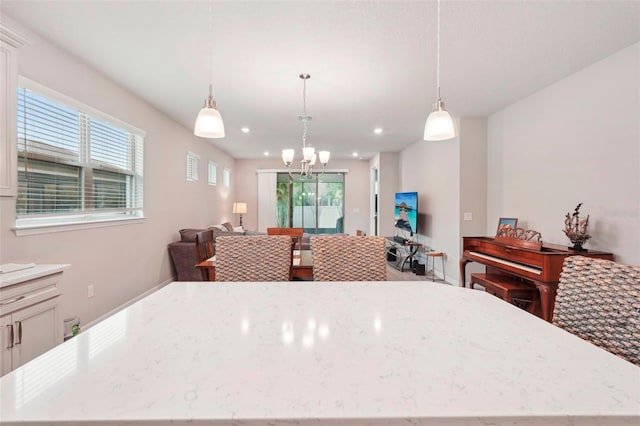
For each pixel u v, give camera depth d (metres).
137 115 3.48
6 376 0.60
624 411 0.51
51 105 2.39
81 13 1.98
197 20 2.05
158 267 3.99
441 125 1.55
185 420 0.49
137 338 0.79
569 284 1.07
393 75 2.86
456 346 0.75
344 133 5.22
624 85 2.37
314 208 8.45
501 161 3.84
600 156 2.55
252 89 3.22
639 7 1.88
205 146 5.86
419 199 5.75
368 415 0.50
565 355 0.71
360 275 1.70
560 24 2.06
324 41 2.30
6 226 2.03
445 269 4.68
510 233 3.12
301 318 0.94
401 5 1.89
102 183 2.99
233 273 1.68
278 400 0.54
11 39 1.93
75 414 0.50
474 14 1.96
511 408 0.52
